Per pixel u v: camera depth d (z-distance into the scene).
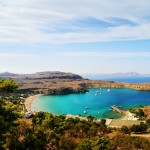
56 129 105.25
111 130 134.88
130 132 132.25
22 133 61.22
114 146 85.94
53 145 77.00
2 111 50.94
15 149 52.59
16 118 53.38
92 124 135.38
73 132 108.25
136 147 90.12
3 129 48.41
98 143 70.38
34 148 54.88
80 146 70.19
